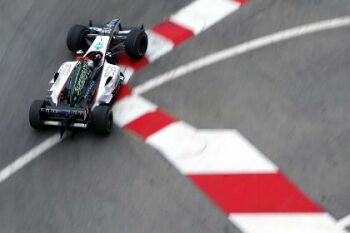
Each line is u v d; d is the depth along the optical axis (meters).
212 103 42.38
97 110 39.03
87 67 41.12
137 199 35.94
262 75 44.25
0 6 54.03
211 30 49.25
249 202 35.09
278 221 33.84
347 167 36.72
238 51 46.78
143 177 37.28
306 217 33.91
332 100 41.50
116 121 41.44
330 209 34.25
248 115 41.09
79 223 34.97
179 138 39.78
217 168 37.38
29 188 37.56
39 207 36.25
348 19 48.50
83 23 51.62
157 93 43.62
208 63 45.97
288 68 44.59
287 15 49.78
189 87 43.94
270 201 35.03
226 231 33.53
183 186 36.41
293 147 38.38
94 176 37.72
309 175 36.44
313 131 39.34
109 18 51.75
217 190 36.00
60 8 53.53
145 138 39.97
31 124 40.09
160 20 50.91
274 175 36.59
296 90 42.62
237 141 39.12
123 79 44.28
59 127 41.31
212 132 40.06
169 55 47.12
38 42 50.19
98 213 35.41
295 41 47.03
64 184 37.47
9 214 36.06
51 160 39.19
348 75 43.38
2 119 42.97
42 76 46.66
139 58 46.75
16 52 49.31
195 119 41.22
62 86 40.41
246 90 43.12
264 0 51.72
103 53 43.56
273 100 42.03
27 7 53.97
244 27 49.12
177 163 38.00
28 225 35.25
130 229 34.25
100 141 40.03
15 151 40.25
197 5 52.09
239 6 51.44
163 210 35.12
